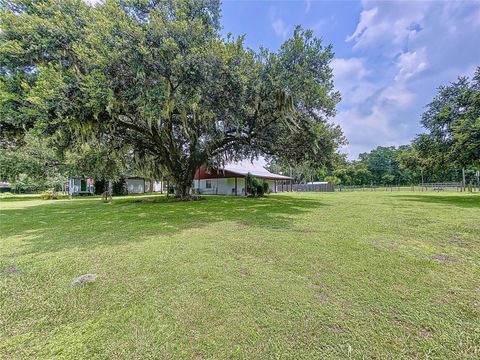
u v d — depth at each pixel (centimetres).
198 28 873
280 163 1667
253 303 240
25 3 850
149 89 847
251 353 177
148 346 185
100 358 174
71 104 774
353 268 321
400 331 197
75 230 567
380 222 627
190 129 1317
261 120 1211
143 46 805
